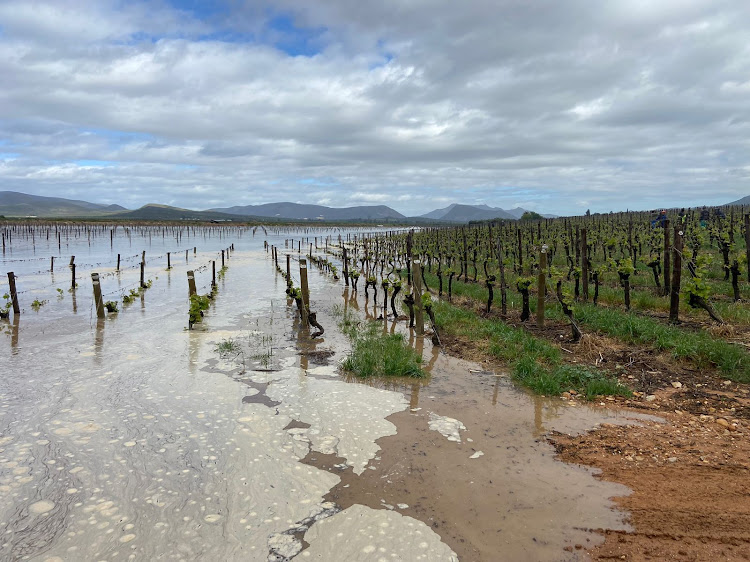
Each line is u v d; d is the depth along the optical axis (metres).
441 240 50.59
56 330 14.82
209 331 14.66
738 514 4.89
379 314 17.48
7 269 32.28
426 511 5.21
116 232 106.75
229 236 101.81
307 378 10.01
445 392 9.07
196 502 5.47
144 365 11.01
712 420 7.19
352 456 6.54
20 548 4.70
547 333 12.79
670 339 10.49
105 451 6.75
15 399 8.83
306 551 4.60
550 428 7.34
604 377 9.11
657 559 4.32
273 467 6.26
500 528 4.87
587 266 17.22
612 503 5.23
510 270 27.05
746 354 9.16
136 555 4.58
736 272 14.38
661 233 26.86
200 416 7.99
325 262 35.59
